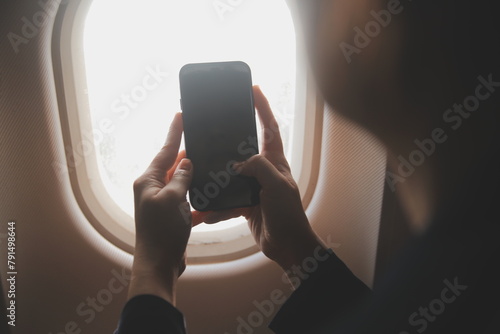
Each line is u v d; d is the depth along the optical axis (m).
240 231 0.74
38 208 0.67
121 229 0.71
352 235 0.72
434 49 0.62
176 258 0.47
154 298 0.39
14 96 0.61
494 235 0.53
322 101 0.67
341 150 0.69
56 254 0.69
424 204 0.63
